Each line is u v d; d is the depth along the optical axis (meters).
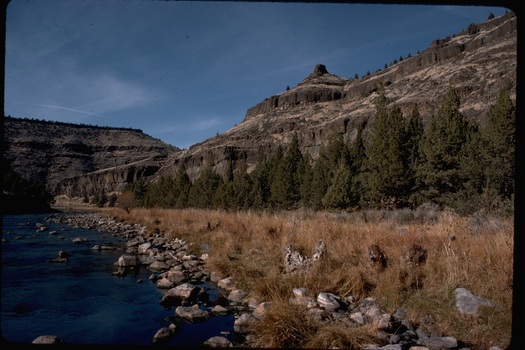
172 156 191.75
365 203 24.77
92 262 9.24
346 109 154.88
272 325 3.83
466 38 162.38
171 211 24.41
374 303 4.82
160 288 6.54
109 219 27.98
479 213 12.73
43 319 4.81
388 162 24.38
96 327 4.50
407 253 5.91
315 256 6.28
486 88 89.56
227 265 7.27
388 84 163.00
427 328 4.03
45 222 27.70
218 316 4.90
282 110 188.75
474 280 4.93
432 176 21.78
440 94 103.31
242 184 37.94
